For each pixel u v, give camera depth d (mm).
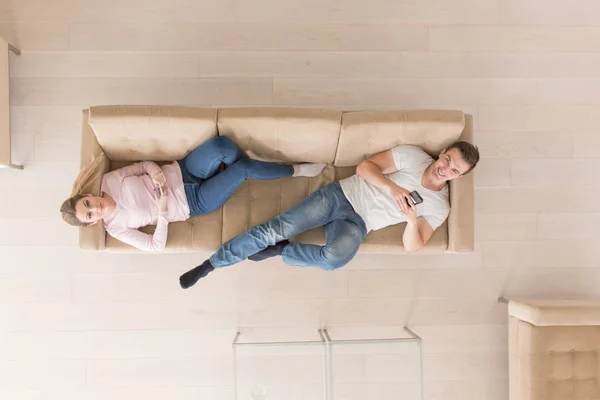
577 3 2785
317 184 2416
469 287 2766
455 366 2762
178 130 2139
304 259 2262
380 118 2164
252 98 2691
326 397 2348
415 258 2746
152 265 2658
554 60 2781
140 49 2656
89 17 2639
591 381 2379
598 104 2783
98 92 2643
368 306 2729
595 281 2756
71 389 2623
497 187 2770
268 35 2699
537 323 2346
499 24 2770
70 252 2629
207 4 2676
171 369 2660
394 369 2736
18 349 2604
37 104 2623
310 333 2701
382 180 2234
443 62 2756
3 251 2602
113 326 2641
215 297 2678
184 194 2254
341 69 2725
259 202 2383
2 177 2607
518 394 2453
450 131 2195
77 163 2637
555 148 2787
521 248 2777
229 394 2680
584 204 2754
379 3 2730
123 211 2182
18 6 2615
